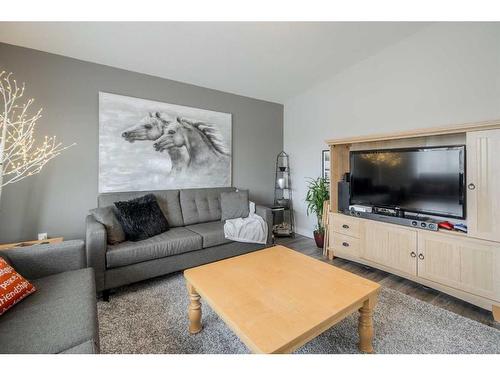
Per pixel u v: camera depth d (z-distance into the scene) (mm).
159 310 1952
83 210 2758
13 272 1366
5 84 2357
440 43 2518
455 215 2164
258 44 2699
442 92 2514
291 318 1226
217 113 3732
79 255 1745
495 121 1824
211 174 3688
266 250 2180
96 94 2807
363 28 2557
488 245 1884
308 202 3957
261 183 4309
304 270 1763
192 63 2975
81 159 2732
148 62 2873
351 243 2871
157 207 2803
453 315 1887
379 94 3055
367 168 2871
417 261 2295
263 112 4289
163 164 3252
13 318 1162
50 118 2562
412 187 2479
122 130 2961
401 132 2385
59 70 2604
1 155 1918
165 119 3264
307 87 3930
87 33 2307
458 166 2141
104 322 1794
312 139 4004
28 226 2490
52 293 1385
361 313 1504
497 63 2178
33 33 2256
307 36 2621
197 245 2604
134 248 2221
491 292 1869
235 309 1296
